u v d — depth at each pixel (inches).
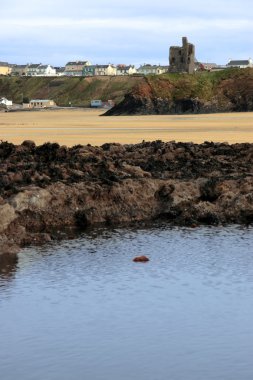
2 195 2871.6
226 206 3095.5
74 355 1545.3
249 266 2242.9
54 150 3951.8
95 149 4168.3
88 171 3440.0
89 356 1539.1
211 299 1904.5
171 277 2119.8
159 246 2554.1
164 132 7214.6
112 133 7062.0
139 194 3117.6
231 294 1946.4
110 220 3004.4
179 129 7844.5
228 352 1560.0
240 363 1504.7
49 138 6205.7
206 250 2484.0
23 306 1843.0
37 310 1812.3
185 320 1747.0
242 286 2017.7
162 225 2952.8
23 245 2532.0
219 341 1617.9
